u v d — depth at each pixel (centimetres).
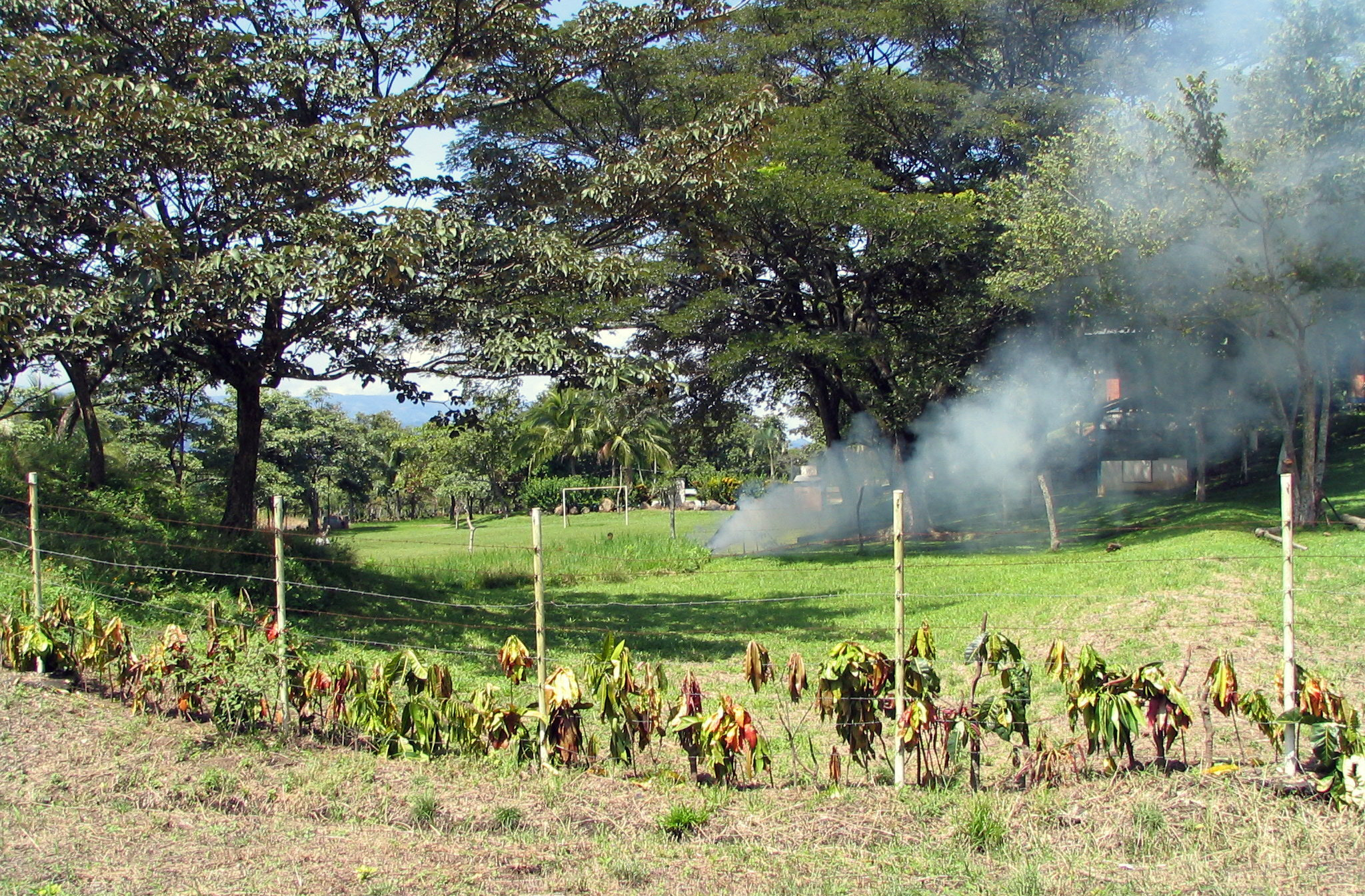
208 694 680
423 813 538
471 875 469
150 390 2138
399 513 6066
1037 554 2116
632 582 2130
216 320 1186
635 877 466
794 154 2302
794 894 443
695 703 599
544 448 5453
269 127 1263
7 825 520
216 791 571
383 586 1659
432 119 1363
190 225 1285
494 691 654
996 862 473
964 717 582
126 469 1759
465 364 1339
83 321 1071
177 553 1212
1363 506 1956
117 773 589
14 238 1169
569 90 2236
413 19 1453
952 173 2666
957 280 2469
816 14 2580
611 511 5544
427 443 4744
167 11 1270
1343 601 1129
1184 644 997
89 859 482
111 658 729
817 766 652
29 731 652
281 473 4144
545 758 621
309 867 477
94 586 1046
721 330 2605
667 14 1500
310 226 1177
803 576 1975
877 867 475
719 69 2577
